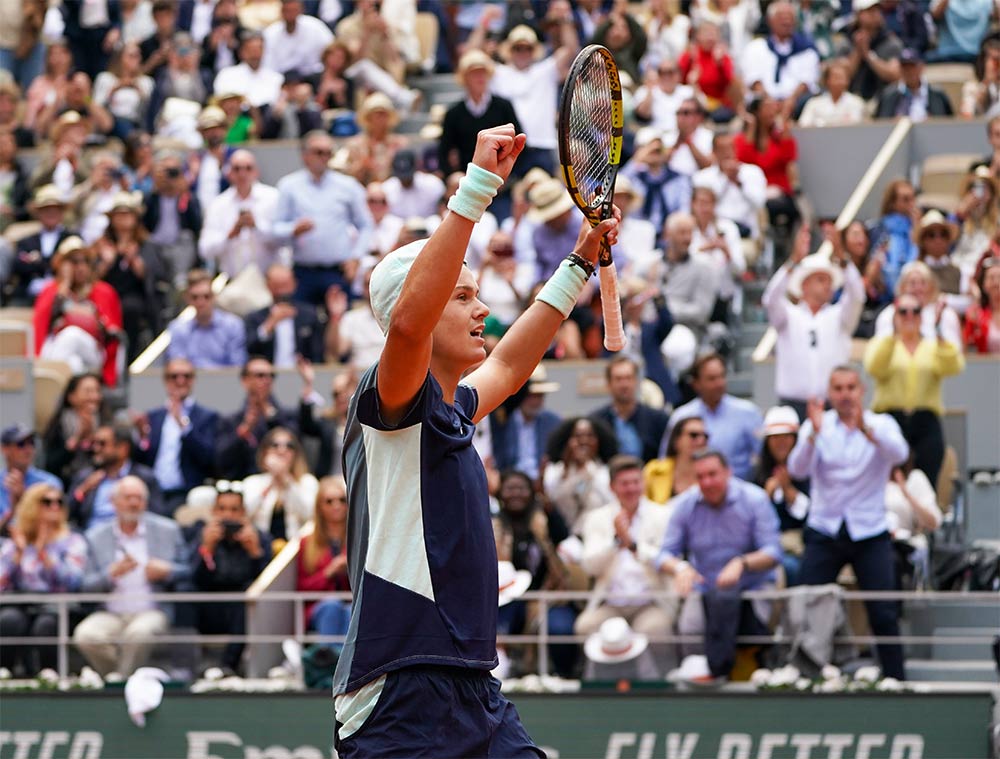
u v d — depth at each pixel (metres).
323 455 38.75
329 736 30.33
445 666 11.23
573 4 57.78
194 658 32.31
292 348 44.09
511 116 49.34
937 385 35.88
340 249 45.84
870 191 50.22
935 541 35.28
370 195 47.06
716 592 30.44
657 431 36.84
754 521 31.05
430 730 11.20
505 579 28.78
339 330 43.47
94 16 60.62
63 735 30.91
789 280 40.12
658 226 47.19
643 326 41.09
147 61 58.00
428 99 59.41
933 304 37.09
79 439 39.53
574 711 29.95
